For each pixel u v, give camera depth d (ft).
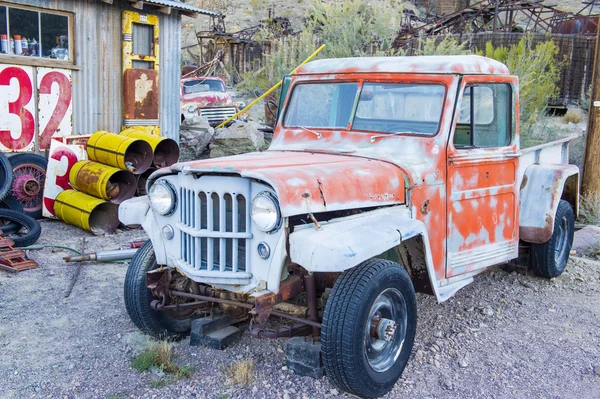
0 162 23.50
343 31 45.39
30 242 22.38
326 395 12.19
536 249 19.20
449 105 14.08
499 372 13.57
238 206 11.96
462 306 17.49
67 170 26.73
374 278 11.64
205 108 54.85
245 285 12.05
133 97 31.01
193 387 12.42
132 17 30.68
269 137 40.34
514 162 16.47
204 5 126.00
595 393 12.78
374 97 15.05
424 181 13.56
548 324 16.38
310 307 12.36
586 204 27.48
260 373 13.03
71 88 28.48
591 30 81.66
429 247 13.02
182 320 15.08
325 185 11.71
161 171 12.84
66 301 17.13
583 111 66.39
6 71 25.89
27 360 13.47
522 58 43.68
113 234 24.90
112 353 13.96
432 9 141.18
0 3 25.48
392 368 12.33
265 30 83.61
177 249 13.06
